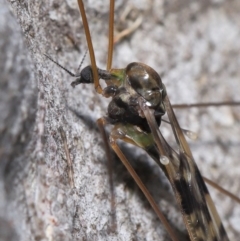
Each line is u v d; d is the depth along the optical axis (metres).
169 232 0.08
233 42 0.10
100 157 0.08
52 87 0.08
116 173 0.08
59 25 0.08
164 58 0.09
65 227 0.07
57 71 0.08
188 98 0.09
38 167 0.07
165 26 0.09
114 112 0.08
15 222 0.07
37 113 0.07
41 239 0.07
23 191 0.07
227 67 0.10
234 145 0.09
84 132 0.08
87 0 0.09
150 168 0.08
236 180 0.09
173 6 0.09
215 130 0.09
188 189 0.08
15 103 0.07
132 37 0.09
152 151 0.08
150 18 0.09
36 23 0.08
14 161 0.07
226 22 0.10
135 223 0.08
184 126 0.09
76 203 0.08
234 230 0.09
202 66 0.09
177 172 0.08
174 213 0.08
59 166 0.08
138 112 0.08
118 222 0.08
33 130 0.07
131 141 0.08
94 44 0.09
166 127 0.09
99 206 0.08
